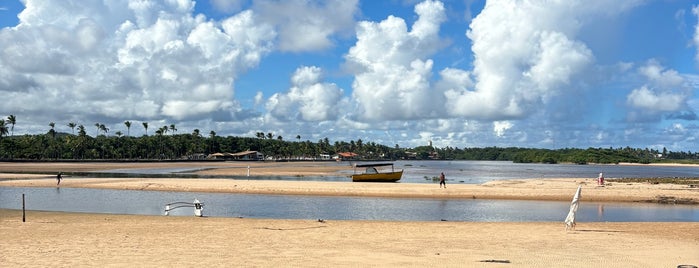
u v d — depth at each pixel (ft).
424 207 127.03
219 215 111.65
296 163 628.69
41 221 89.81
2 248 59.21
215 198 146.10
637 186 181.88
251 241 66.74
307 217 108.99
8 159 499.10
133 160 586.45
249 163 589.73
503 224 89.56
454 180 266.36
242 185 175.83
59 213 103.71
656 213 118.73
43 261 51.19
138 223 87.15
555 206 130.72
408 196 151.94
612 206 131.85
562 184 192.24
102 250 58.29
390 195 153.48
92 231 75.77
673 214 117.19
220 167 428.15
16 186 184.75
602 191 157.99
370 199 145.28
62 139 655.35
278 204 132.05
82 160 542.57
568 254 58.80
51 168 364.17
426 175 333.21
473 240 70.03
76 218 94.89
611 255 58.29
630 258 56.44
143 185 178.81
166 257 54.13
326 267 49.93
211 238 69.15
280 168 411.54
